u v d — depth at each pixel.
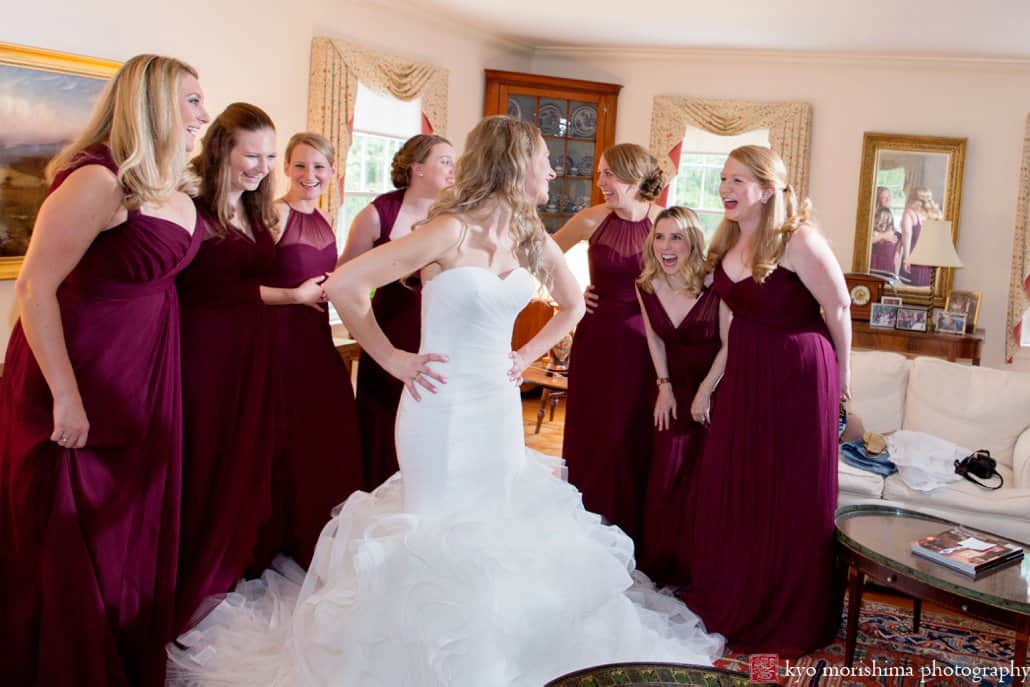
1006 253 7.65
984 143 7.60
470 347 2.56
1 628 2.51
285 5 5.84
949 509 3.85
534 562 2.47
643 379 3.82
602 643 2.62
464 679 2.25
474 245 2.52
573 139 8.09
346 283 2.42
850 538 3.14
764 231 3.19
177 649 2.86
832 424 3.27
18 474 2.48
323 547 2.72
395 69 6.75
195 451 2.94
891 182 7.79
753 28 6.84
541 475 2.79
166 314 2.66
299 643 2.48
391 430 3.71
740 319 3.32
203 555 2.97
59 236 2.34
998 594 2.72
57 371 2.39
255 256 3.01
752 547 3.30
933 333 7.19
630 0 6.13
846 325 3.27
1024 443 4.12
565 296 2.82
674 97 8.12
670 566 3.79
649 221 3.85
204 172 2.88
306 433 3.38
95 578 2.53
